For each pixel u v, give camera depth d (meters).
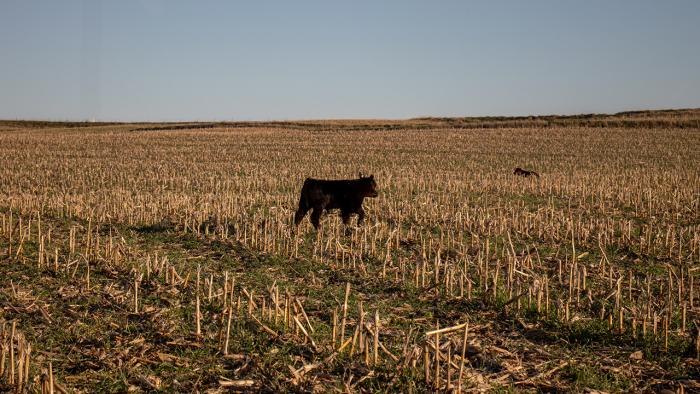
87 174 29.17
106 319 7.93
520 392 6.05
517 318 8.25
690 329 7.73
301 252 12.20
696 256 12.31
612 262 11.82
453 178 27.09
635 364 6.79
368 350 6.87
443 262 11.55
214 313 8.25
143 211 16.20
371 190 14.12
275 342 7.24
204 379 6.26
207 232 13.60
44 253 11.64
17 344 6.66
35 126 100.44
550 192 22.61
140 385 6.10
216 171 31.03
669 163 35.38
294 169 32.03
